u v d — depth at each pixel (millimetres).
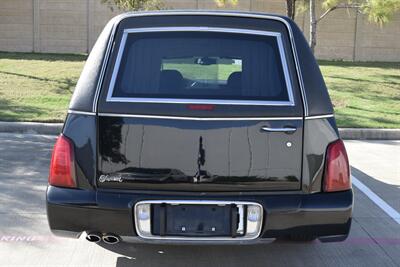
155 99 3543
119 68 3658
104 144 3527
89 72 3656
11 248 4566
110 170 3529
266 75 3699
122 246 4605
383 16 13969
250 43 3791
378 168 7770
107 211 3500
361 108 12266
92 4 22141
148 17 3824
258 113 3529
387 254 4625
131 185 3529
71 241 4715
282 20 3850
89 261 4336
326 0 14945
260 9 22203
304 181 3570
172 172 3508
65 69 16281
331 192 3600
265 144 3531
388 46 22328
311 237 3598
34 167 7227
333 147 3611
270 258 4461
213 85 3668
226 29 3814
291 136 3547
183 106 3508
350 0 16359
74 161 3551
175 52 3742
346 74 17031
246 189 3539
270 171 3541
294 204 3527
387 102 13078
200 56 3744
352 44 22453
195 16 3842
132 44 3740
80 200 3516
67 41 22281
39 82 14125
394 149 9211
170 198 3498
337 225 3588
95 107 3545
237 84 3670
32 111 10883
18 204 5684
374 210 5824
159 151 3504
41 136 9438
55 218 3570
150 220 3516
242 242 3543
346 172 3631
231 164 3514
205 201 3494
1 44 22109
